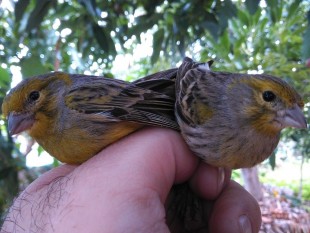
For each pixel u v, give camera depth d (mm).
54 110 139
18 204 123
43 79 144
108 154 120
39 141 143
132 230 97
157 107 140
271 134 141
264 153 143
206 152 135
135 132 132
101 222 98
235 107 140
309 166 694
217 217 140
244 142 139
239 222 136
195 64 167
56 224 104
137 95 139
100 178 107
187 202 150
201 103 142
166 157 120
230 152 137
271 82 138
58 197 111
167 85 156
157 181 111
